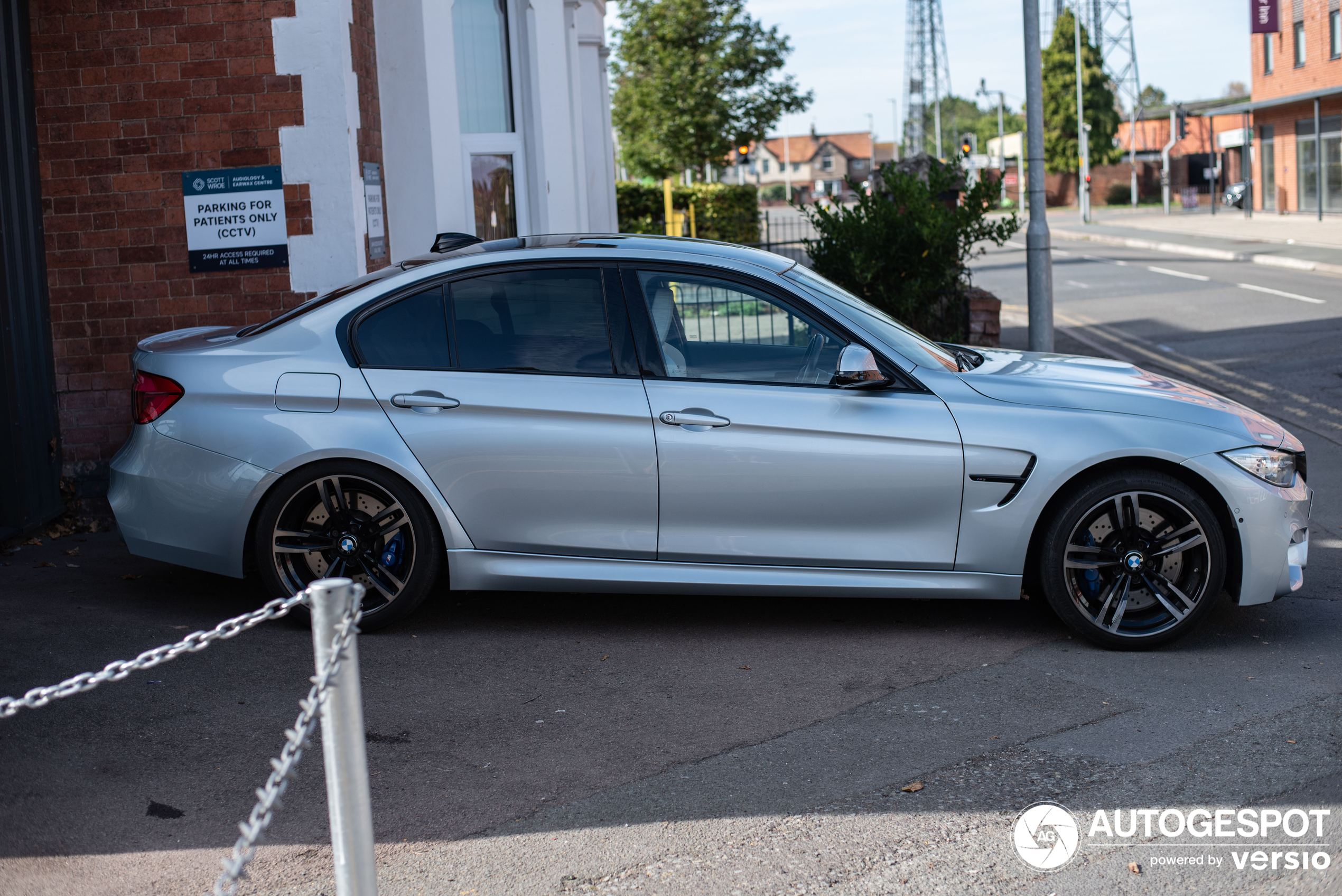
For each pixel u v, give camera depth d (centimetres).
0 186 659
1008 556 486
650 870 322
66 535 706
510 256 509
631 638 514
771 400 488
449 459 496
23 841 343
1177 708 425
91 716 433
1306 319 1633
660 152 3234
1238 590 485
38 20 699
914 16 9906
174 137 707
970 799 359
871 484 485
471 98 1074
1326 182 3994
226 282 717
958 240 1092
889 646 498
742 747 401
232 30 699
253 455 503
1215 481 473
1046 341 1184
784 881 315
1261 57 4466
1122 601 482
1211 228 4031
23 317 684
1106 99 7762
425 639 514
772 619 536
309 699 221
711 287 501
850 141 15525
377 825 350
